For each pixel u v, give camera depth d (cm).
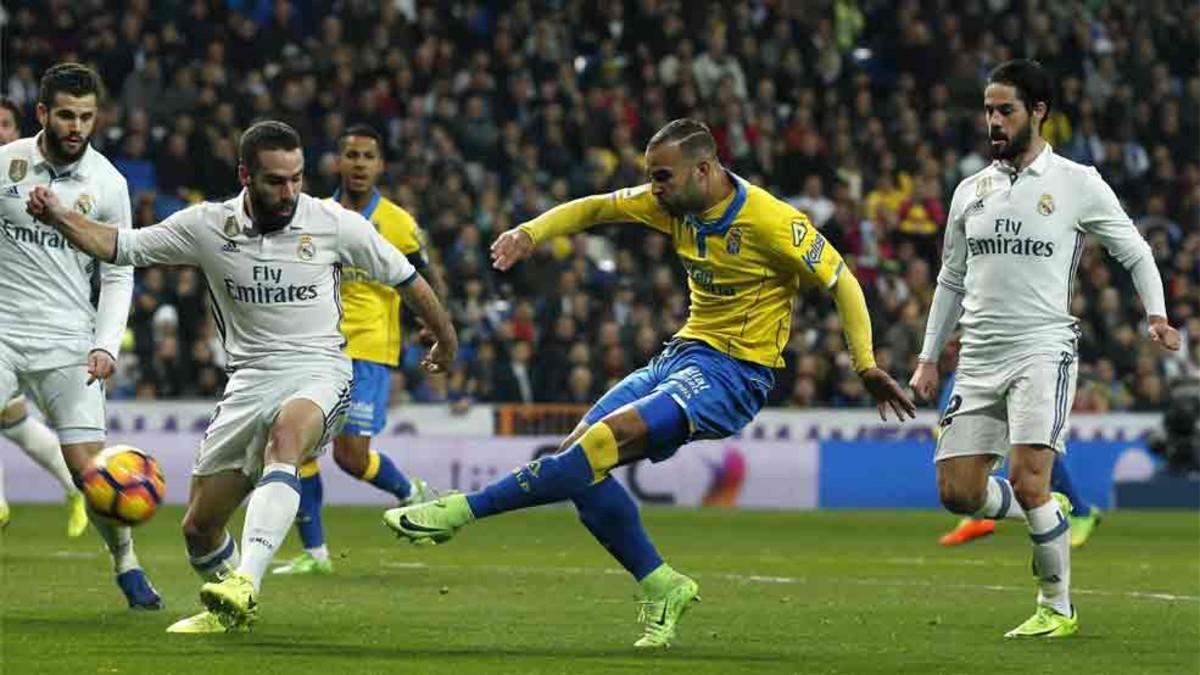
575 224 2378
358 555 3906
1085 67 7950
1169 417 6275
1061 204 2486
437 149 6856
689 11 7656
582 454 2227
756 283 2306
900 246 6931
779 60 7662
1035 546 2467
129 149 6712
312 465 3334
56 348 2581
